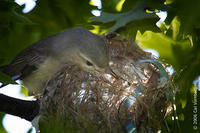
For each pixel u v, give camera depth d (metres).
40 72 6.33
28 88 6.58
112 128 5.27
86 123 5.27
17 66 6.49
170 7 5.46
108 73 5.82
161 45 6.25
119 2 6.46
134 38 6.31
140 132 5.31
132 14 5.46
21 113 6.07
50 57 6.29
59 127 5.33
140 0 5.57
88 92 5.43
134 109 5.38
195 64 5.59
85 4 6.52
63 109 5.38
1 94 6.05
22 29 6.33
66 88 5.55
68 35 6.24
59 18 6.57
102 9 6.52
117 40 6.52
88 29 6.65
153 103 5.35
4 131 6.48
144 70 6.00
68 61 6.11
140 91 5.41
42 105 5.64
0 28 5.86
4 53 6.32
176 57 5.95
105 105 5.36
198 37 5.59
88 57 5.88
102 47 5.97
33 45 6.52
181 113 5.93
